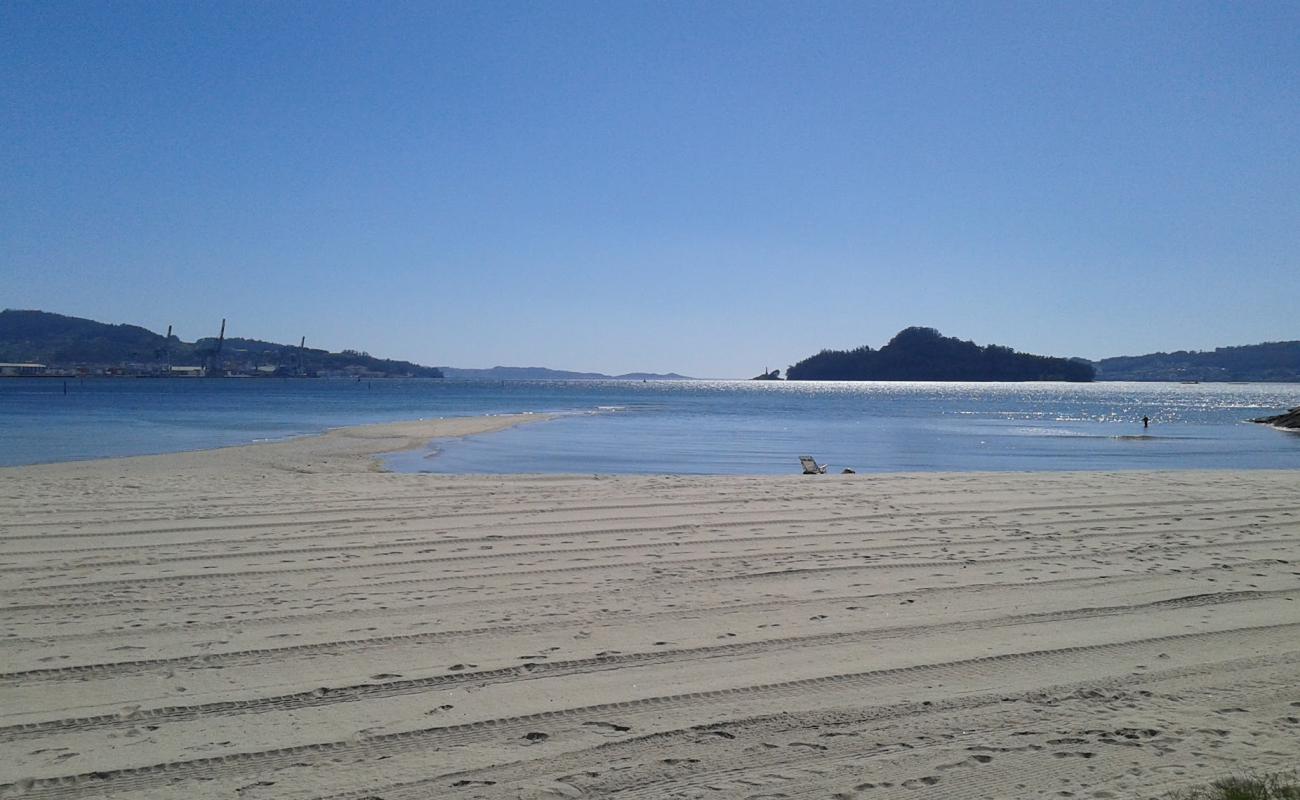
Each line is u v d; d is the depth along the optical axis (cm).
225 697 558
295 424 4519
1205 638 684
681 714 532
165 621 720
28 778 449
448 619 729
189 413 5669
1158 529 1170
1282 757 466
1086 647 661
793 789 438
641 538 1088
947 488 1598
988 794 431
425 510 1298
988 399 11775
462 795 433
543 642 669
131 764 466
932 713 534
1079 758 469
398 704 548
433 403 8444
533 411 6906
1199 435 4491
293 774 455
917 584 856
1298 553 1016
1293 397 13725
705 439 3766
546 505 1355
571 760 471
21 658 627
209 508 1308
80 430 3872
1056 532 1143
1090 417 6656
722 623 721
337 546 1030
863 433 4356
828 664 621
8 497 1405
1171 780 439
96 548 1009
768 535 1112
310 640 671
